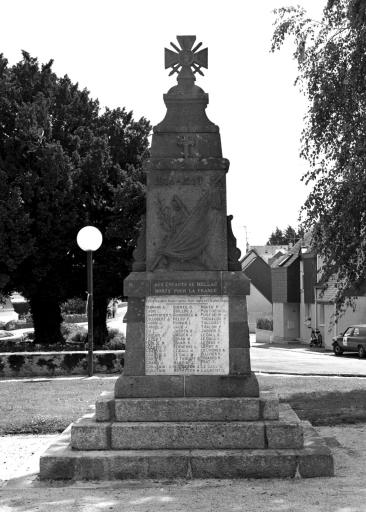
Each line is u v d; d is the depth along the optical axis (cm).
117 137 2831
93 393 1456
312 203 1534
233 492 734
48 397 1404
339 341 3622
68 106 2755
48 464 805
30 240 2394
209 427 836
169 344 920
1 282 2425
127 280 931
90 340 1812
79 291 2700
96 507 687
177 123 967
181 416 871
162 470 801
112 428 839
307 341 4800
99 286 2598
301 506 673
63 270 2645
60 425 1134
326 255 1563
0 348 2294
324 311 4400
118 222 2502
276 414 867
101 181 2619
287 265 4994
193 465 800
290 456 798
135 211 2519
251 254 6744
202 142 961
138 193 2480
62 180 2489
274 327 5250
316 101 1507
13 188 2400
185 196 948
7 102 2545
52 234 2473
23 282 2583
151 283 930
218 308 926
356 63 1461
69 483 788
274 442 831
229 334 920
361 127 1461
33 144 2470
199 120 969
